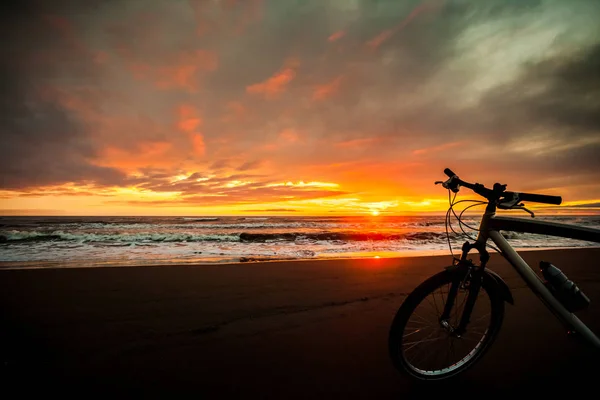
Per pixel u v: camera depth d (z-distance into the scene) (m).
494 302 2.04
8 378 2.02
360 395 1.91
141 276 4.67
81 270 5.02
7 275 4.63
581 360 2.34
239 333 2.74
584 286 4.25
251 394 1.91
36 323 2.90
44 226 24.22
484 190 1.86
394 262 5.89
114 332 2.73
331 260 6.05
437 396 1.91
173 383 2.01
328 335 2.72
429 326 2.24
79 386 1.96
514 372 2.17
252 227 23.62
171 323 2.94
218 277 4.65
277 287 4.14
